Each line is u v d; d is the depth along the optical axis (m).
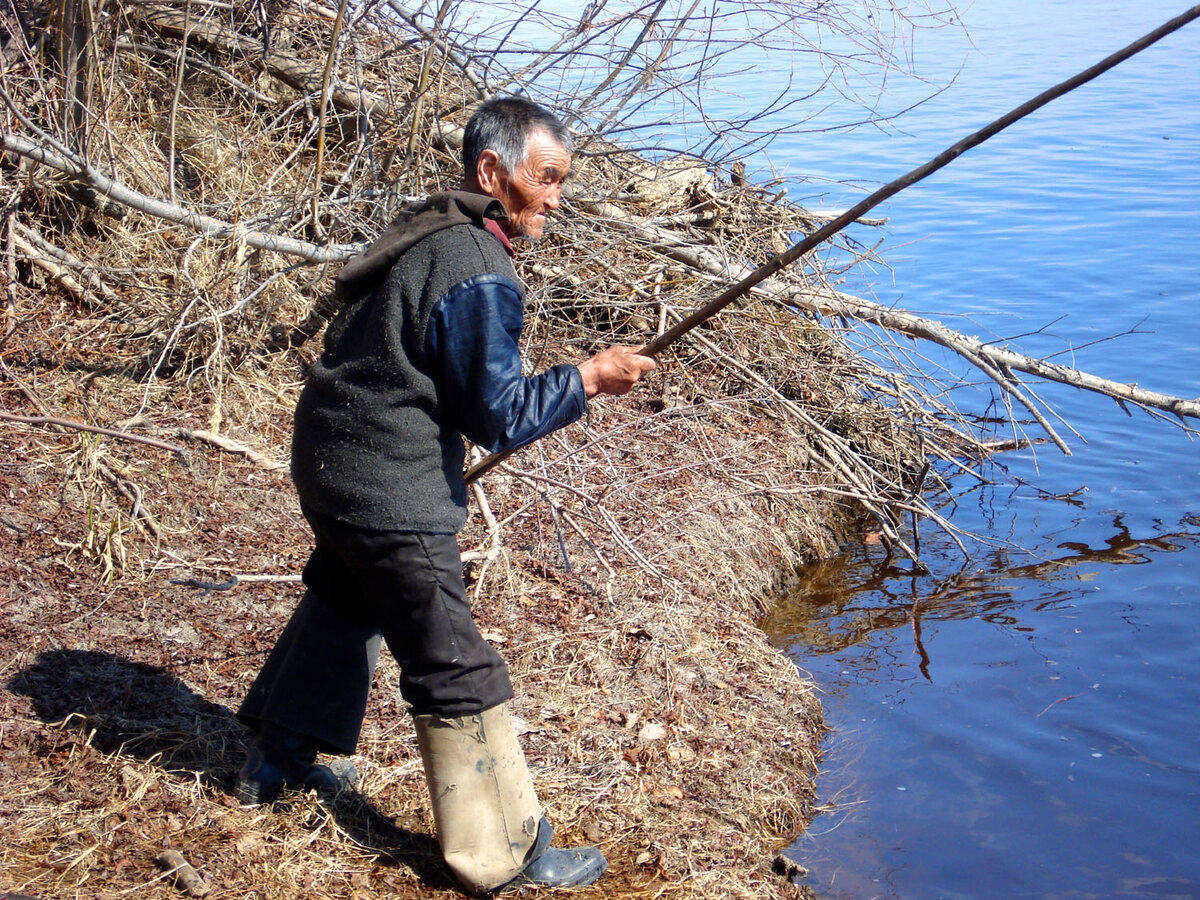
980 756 4.31
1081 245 11.45
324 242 5.47
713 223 7.00
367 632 3.03
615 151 6.06
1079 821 3.93
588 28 5.69
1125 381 8.21
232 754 3.25
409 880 2.92
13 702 3.26
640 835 3.32
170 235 5.64
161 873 2.72
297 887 2.79
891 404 7.58
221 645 3.76
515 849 2.89
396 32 6.07
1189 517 6.57
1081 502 6.81
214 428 4.77
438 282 2.61
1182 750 4.39
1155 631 5.32
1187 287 10.07
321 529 2.81
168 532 4.25
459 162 6.06
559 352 6.32
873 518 6.73
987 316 9.52
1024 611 5.57
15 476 4.26
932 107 19.91
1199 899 3.51
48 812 2.87
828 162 15.40
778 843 3.63
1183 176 14.39
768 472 6.17
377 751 3.42
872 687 4.82
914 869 3.60
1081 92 22.02
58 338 5.11
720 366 6.75
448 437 2.76
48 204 5.51
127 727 3.26
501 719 2.87
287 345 5.64
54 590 3.80
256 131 6.11
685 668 4.29
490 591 4.46
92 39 5.07
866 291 8.76
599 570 4.80
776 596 5.65
